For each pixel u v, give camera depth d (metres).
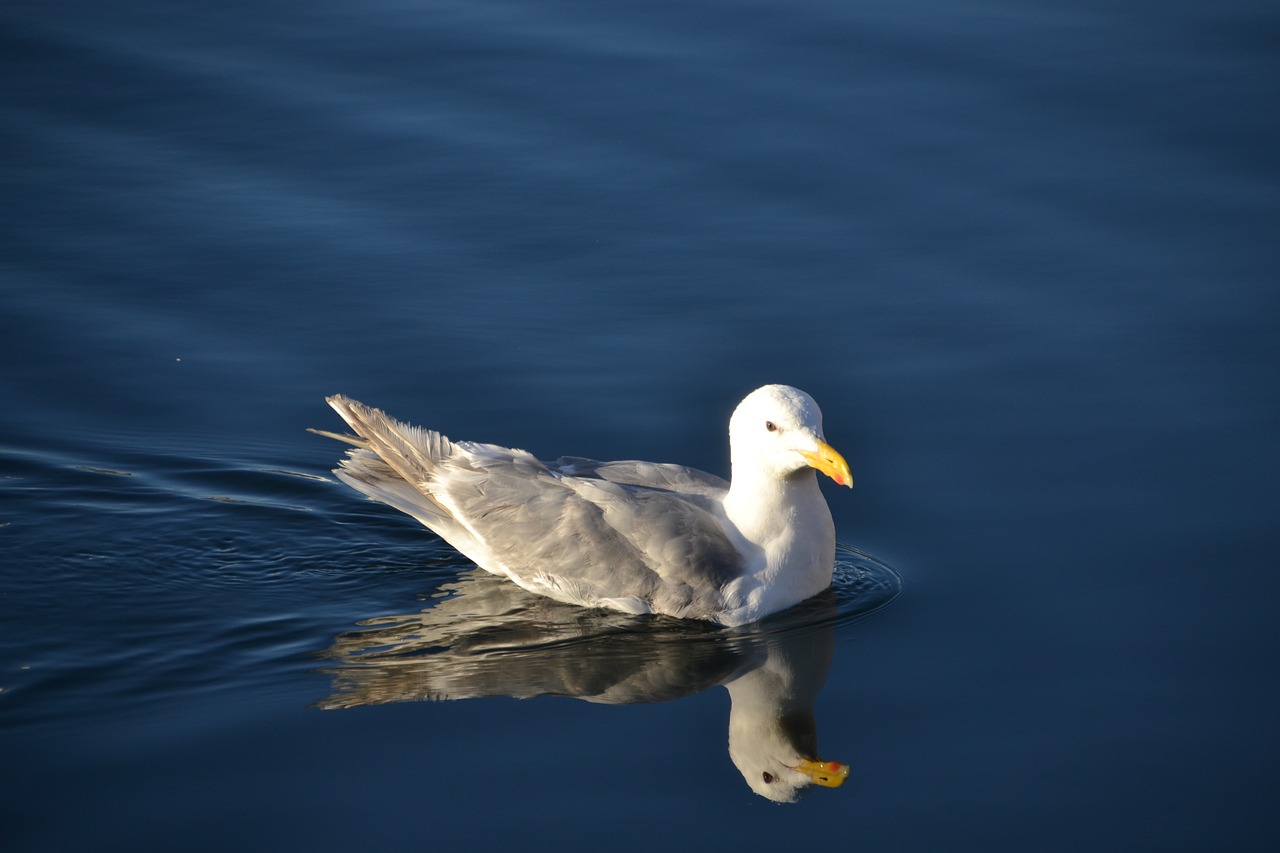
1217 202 18.61
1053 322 16.64
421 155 19.70
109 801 9.84
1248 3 23.58
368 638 12.24
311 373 15.98
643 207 18.70
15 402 15.42
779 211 18.62
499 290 17.27
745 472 12.80
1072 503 13.93
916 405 15.46
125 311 16.81
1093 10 23.48
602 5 23.73
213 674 11.56
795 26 23.05
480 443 14.24
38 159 19.45
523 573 13.07
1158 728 10.77
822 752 10.63
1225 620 12.12
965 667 11.69
